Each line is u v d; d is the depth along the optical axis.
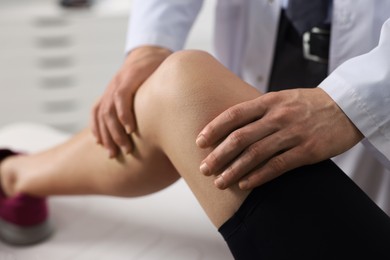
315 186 0.54
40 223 0.88
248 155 0.53
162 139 0.63
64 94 2.15
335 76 0.59
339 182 0.55
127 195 0.77
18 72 2.05
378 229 0.52
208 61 0.64
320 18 0.77
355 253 0.51
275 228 0.53
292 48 0.81
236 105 0.56
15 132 1.24
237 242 0.55
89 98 2.19
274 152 0.54
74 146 0.80
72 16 2.01
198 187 0.59
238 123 0.55
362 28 0.74
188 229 0.90
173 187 1.03
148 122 0.64
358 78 0.58
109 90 0.73
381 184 0.83
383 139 0.59
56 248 0.87
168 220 0.93
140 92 0.66
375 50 0.60
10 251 0.86
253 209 0.54
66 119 2.20
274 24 0.82
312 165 0.56
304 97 0.57
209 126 0.55
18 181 0.87
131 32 0.88
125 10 2.08
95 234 0.90
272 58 0.84
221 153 0.53
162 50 0.83
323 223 0.52
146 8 0.88
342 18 0.74
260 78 0.87
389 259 0.51
